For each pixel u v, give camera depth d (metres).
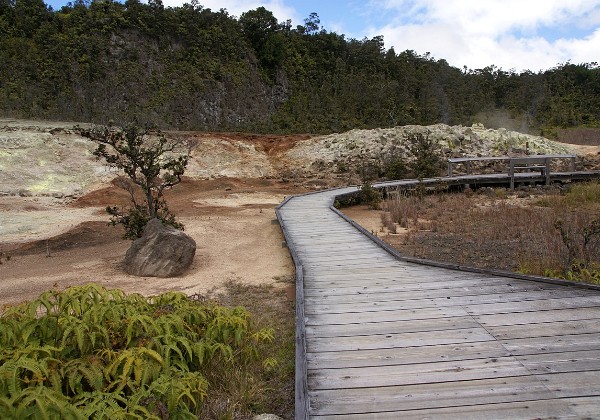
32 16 46.91
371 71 58.66
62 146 17.23
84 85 39.00
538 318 4.34
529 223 10.43
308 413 2.88
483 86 64.81
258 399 3.43
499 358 3.56
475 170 23.02
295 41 60.41
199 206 14.47
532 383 3.18
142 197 15.24
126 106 38.44
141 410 2.62
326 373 3.41
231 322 3.89
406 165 22.09
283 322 5.08
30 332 2.99
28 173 15.37
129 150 9.29
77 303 3.33
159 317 3.62
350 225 10.04
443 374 3.35
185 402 3.00
